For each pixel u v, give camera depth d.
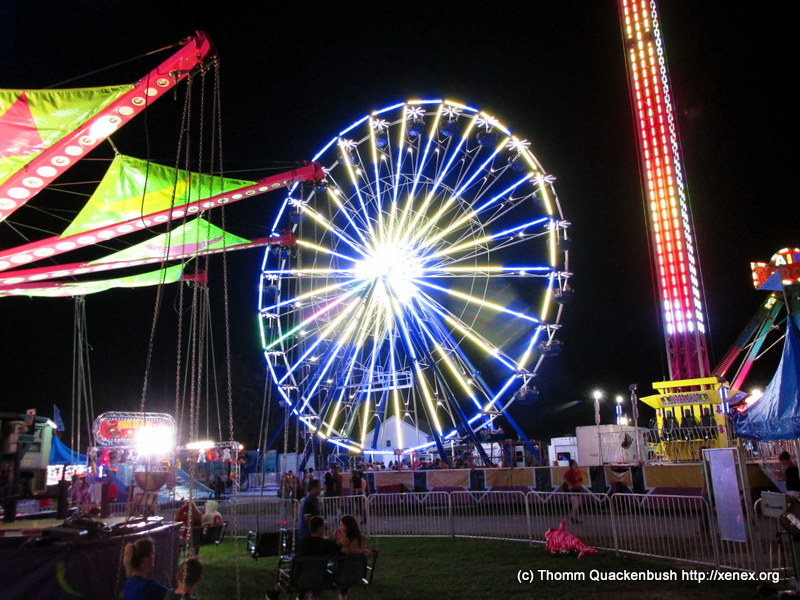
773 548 11.25
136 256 15.79
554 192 28.27
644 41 29.39
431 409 27.83
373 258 27.42
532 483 20.83
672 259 26.75
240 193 12.77
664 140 27.94
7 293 17.84
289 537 12.18
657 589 9.00
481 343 27.97
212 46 8.56
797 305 12.20
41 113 9.43
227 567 12.27
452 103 28.91
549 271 27.55
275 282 28.95
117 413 25.69
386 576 10.73
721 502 10.27
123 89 9.03
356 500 16.84
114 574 7.07
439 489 22.41
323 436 28.39
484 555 12.34
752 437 11.41
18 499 9.79
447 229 28.02
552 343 27.36
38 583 6.70
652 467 19.06
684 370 25.58
